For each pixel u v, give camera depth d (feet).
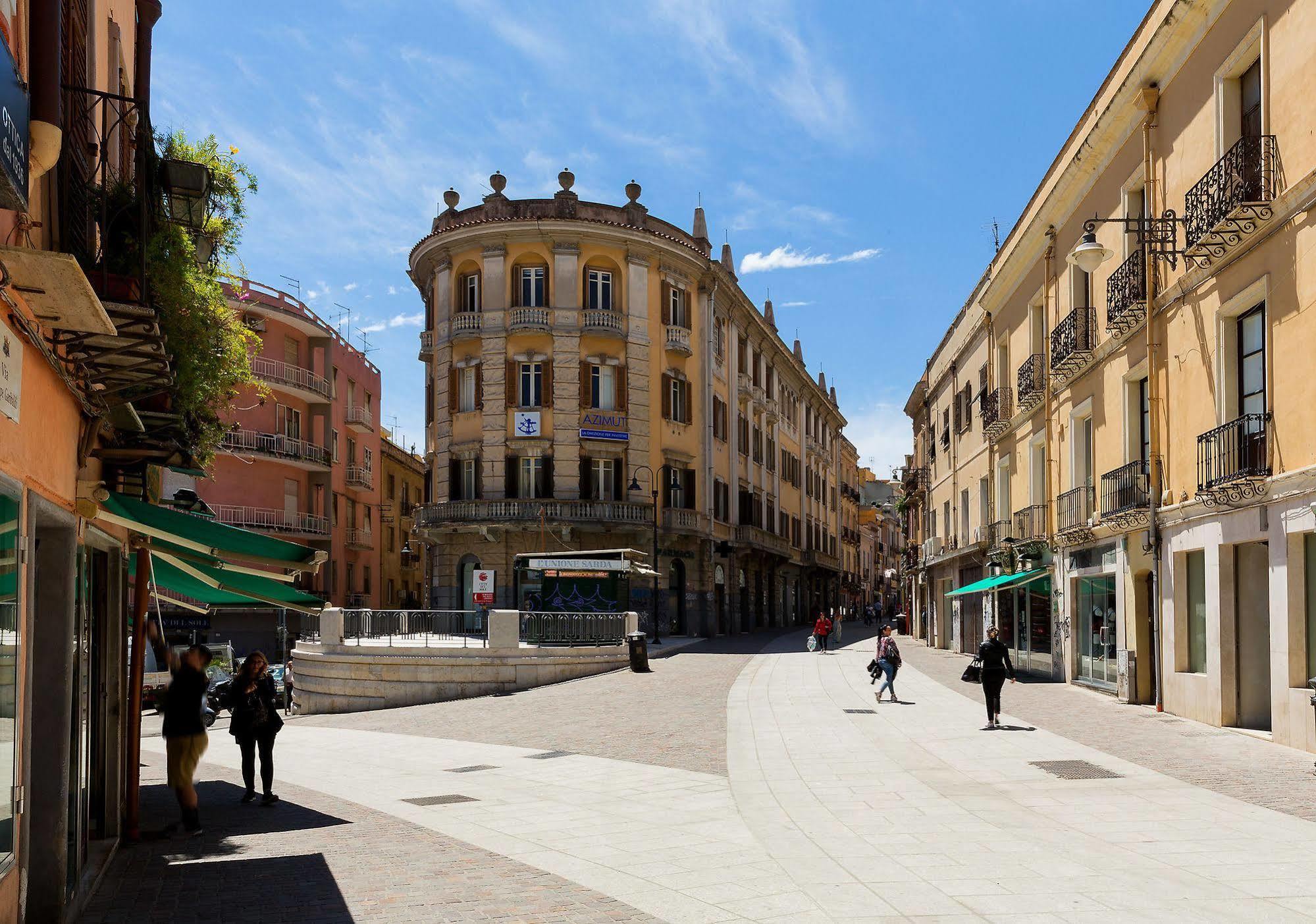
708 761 44.65
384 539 204.64
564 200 140.77
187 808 33.01
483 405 137.18
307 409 168.86
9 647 18.24
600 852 28.66
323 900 24.04
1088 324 73.82
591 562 107.86
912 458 189.16
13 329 18.06
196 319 28.48
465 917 22.24
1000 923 21.04
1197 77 54.80
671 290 149.79
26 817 19.39
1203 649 55.36
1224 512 50.60
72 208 23.76
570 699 74.18
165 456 31.09
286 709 100.22
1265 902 22.18
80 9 24.64
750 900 23.22
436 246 143.13
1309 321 43.42
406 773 46.75
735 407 175.22
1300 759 41.14
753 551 180.75
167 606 133.80
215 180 31.58
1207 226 50.49
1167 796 34.37
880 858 26.84
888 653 67.10
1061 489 81.71
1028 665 90.74
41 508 20.71
